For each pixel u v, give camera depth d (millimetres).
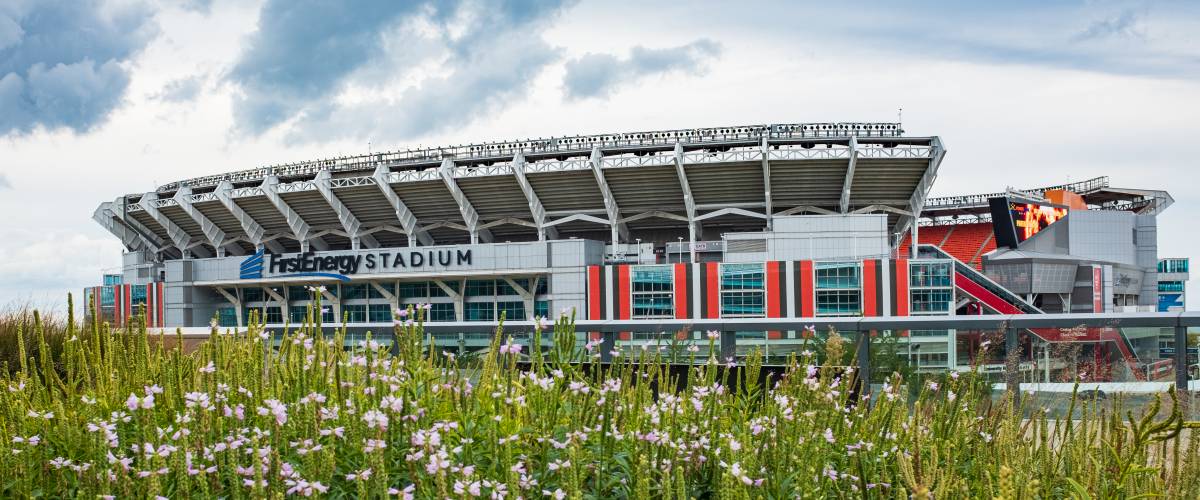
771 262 68438
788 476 4738
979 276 66625
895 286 65875
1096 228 91562
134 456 4555
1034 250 88938
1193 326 10945
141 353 6219
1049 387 8336
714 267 69812
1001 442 5188
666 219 91375
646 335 13016
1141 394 7574
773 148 77000
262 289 91438
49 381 6094
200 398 4484
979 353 6391
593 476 4844
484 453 4809
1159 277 109750
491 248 78625
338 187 85750
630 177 80250
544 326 6031
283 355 6082
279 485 3938
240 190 90438
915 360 11414
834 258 68625
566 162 79375
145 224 105188
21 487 4418
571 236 97500
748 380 6160
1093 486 4664
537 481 4469
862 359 11812
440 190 85062
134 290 93250
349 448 4727
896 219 89375
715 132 82188
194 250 104375
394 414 4668
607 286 73250
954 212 119188
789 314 67688
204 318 91688
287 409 5074
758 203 81938
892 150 74188
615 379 5453
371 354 5301
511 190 83938
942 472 4363
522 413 5484
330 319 73562
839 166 76250
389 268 81688
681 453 4680
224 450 4441
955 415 5512
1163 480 5180
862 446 5148
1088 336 11102
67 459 4676
